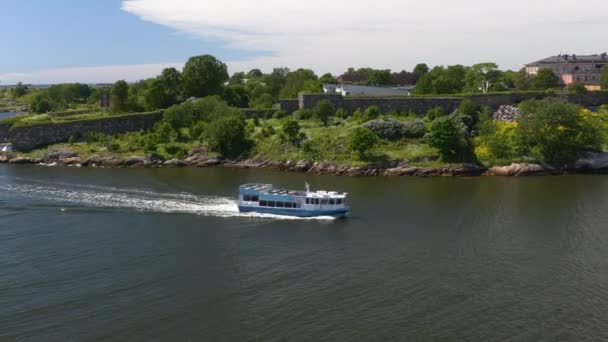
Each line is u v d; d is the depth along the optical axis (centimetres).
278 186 10275
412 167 11588
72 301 5291
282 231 7488
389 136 12788
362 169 11675
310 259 6406
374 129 12862
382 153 12162
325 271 6047
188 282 5750
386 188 10156
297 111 15600
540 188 10075
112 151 13388
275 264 6253
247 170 12281
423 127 12875
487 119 13350
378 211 8481
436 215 8225
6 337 4647
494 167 11606
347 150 12412
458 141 11800
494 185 10394
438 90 16700
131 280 5788
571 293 5500
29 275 5881
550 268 6138
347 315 5034
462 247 6819
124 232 7362
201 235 7275
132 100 17012
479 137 12688
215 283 5722
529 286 5662
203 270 6066
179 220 7938
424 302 5297
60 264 6194
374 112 14212
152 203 8800
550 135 12006
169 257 6462
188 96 18138
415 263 6284
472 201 9075
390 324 4872
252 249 6750
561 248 6781
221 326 4850
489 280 5809
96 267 6116
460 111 14088
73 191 9594
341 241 7050
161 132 13812
